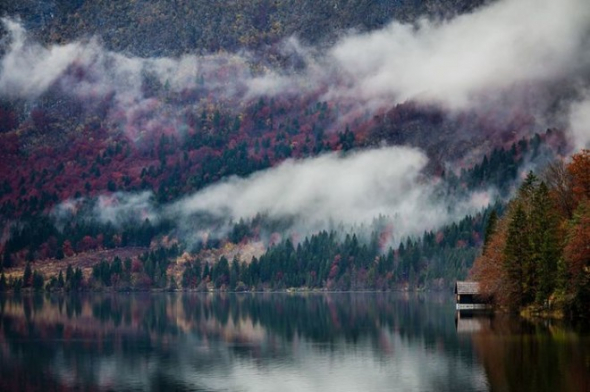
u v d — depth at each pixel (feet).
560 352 452.76
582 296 587.27
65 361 516.32
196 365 491.31
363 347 556.10
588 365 412.77
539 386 369.71
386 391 388.98
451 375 414.41
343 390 396.57
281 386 415.03
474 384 388.37
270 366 480.64
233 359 515.09
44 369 483.51
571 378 382.83
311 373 451.12
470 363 445.37
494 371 416.46
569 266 584.81
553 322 600.80
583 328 553.64
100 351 568.00
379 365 467.52
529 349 469.98
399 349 532.32
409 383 405.18
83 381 440.45
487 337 547.90
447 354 486.79
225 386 418.51
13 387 425.28
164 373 461.37
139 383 431.84
